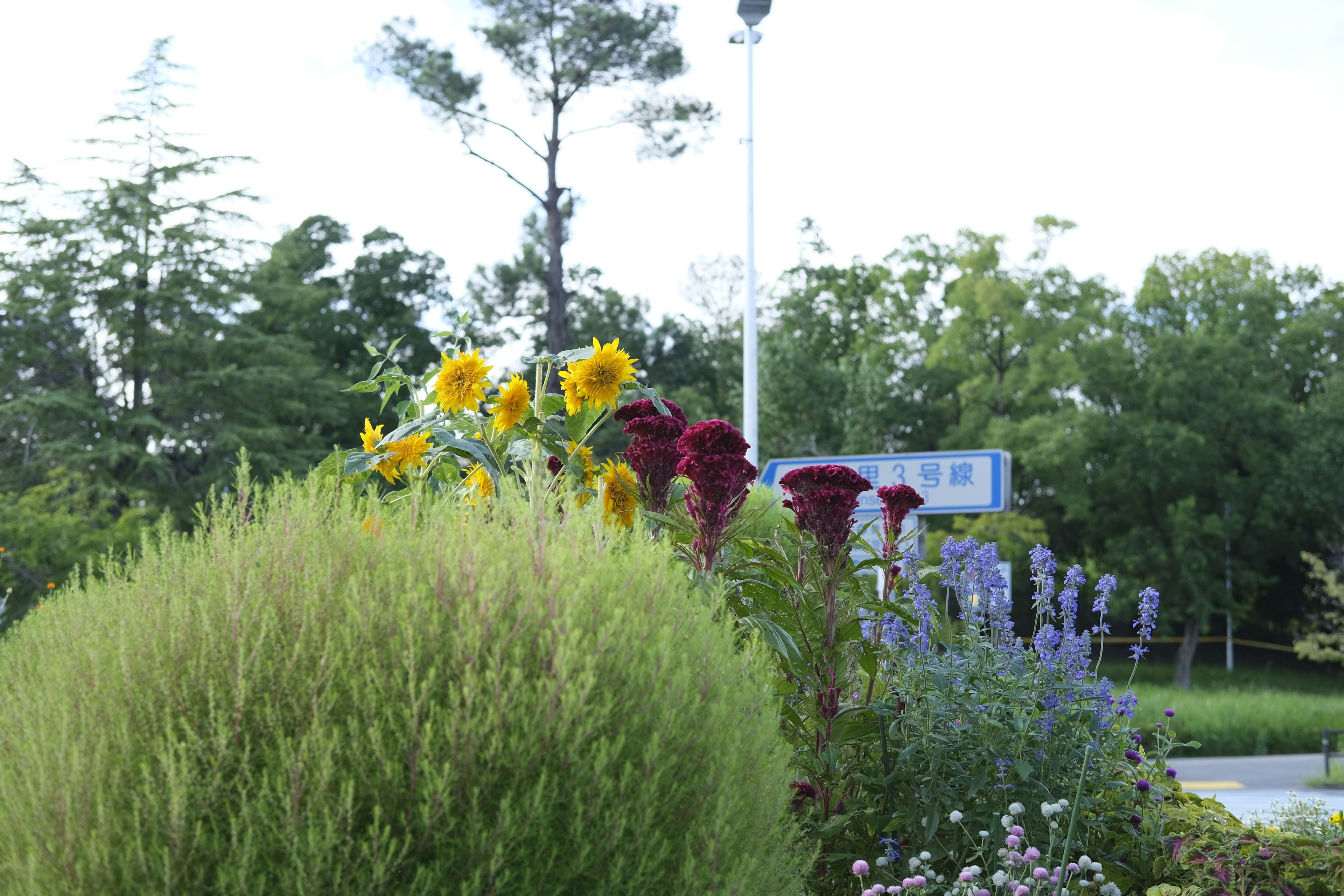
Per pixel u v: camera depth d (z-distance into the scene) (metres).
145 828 1.76
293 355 30.70
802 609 3.48
